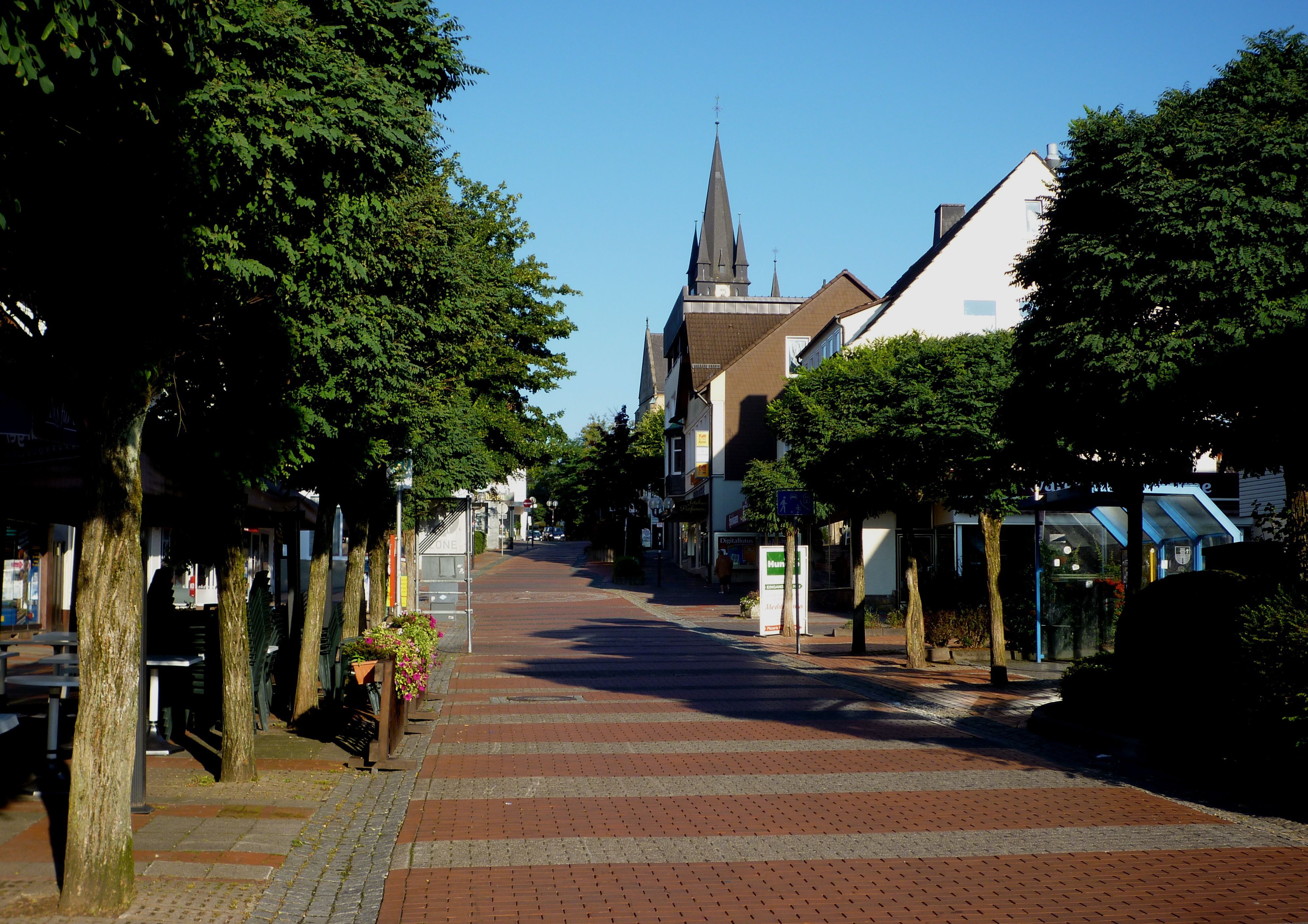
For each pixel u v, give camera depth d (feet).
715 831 26.43
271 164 21.21
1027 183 129.29
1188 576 37.09
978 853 24.36
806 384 84.23
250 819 26.61
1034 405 39.32
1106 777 32.60
